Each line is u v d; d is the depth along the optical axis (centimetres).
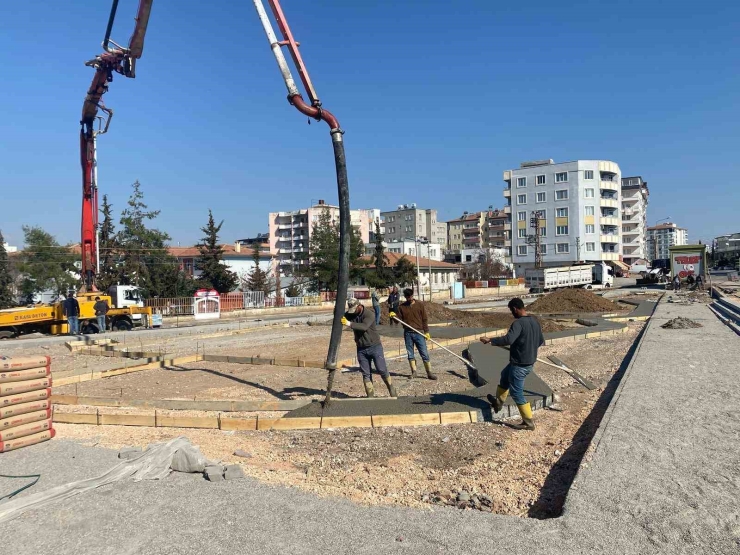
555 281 5291
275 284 5919
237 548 374
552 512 460
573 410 817
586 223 8556
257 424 739
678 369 1006
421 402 818
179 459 535
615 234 8875
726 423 646
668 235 18888
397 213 11800
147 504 452
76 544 387
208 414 821
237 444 670
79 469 542
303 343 1833
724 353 1195
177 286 4553
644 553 355
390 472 566
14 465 557
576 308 2866
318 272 4991
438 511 433
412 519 416
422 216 11719
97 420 779
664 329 1730
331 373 793
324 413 763
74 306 2303
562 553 356
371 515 425
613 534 381
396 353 1413
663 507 421
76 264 4684
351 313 866
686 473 490
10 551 379
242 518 422
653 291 4559
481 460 604
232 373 1214
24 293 4419
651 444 571
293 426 738
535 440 675
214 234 5016
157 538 392
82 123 2247
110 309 2541
